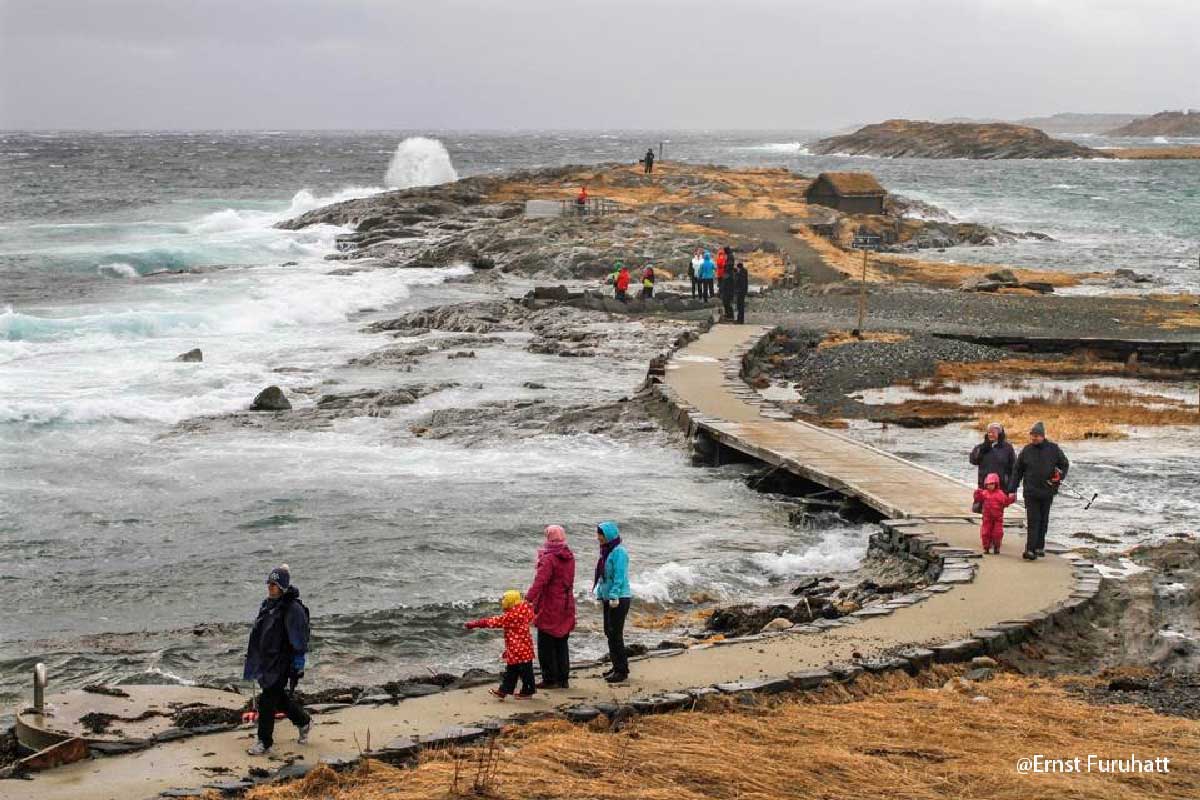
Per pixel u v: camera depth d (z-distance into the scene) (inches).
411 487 960.3
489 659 615.5
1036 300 2025.1
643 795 382.9
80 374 1349.7
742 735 449.7
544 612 506.6
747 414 1130.0
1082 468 1036.5
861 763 414.9
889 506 832.9
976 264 2733.8
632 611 701.9
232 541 813.2
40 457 1022.4
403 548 800.3
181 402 1219.9
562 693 504.1
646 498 953.5
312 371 1413.6
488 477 1000.2
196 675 582.6
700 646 576.1
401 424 1173.1
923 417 1222.3
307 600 701.3
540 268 2357.3
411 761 429.7
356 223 3176.7
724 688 501.0
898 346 1582.2
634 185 3757.4
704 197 3390.7
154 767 423.2
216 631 645.9
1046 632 612.1
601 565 519.8
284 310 1827.0
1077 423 1205.7
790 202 3344.0
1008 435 1151.0
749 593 746.2
